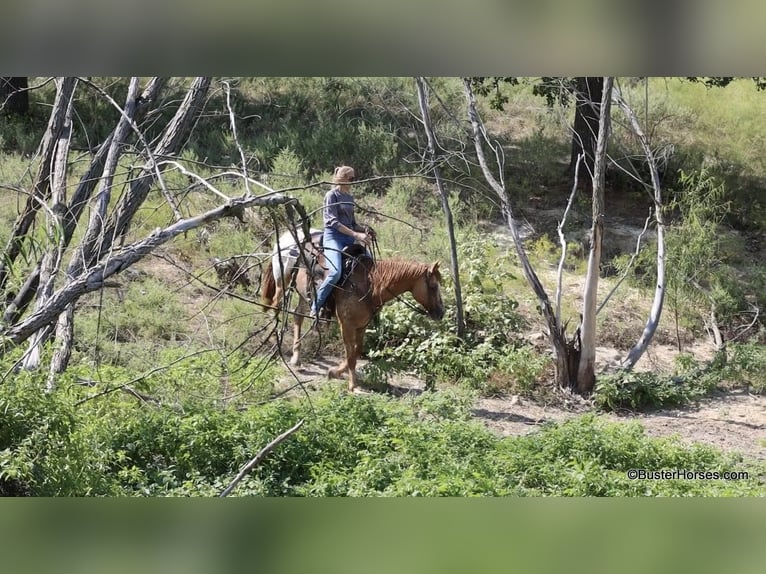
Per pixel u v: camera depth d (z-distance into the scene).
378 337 19.28
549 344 20.55
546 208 27.31
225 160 26.23
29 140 26.25
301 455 11.87
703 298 22.62
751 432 17.30
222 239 21.41
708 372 19.81
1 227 20.12
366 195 26.06
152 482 11.05
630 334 21.94
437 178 18.92
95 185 13.86
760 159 30.70
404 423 13.35
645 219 27.52
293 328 18.88
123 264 9.51
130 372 13.86
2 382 9.81
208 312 19.80
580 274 24.20
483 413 17.20
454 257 19.33
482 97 31.64
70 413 10.04
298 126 29.27
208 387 14.15
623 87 31.56
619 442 13.46
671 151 23.53
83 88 28.05
